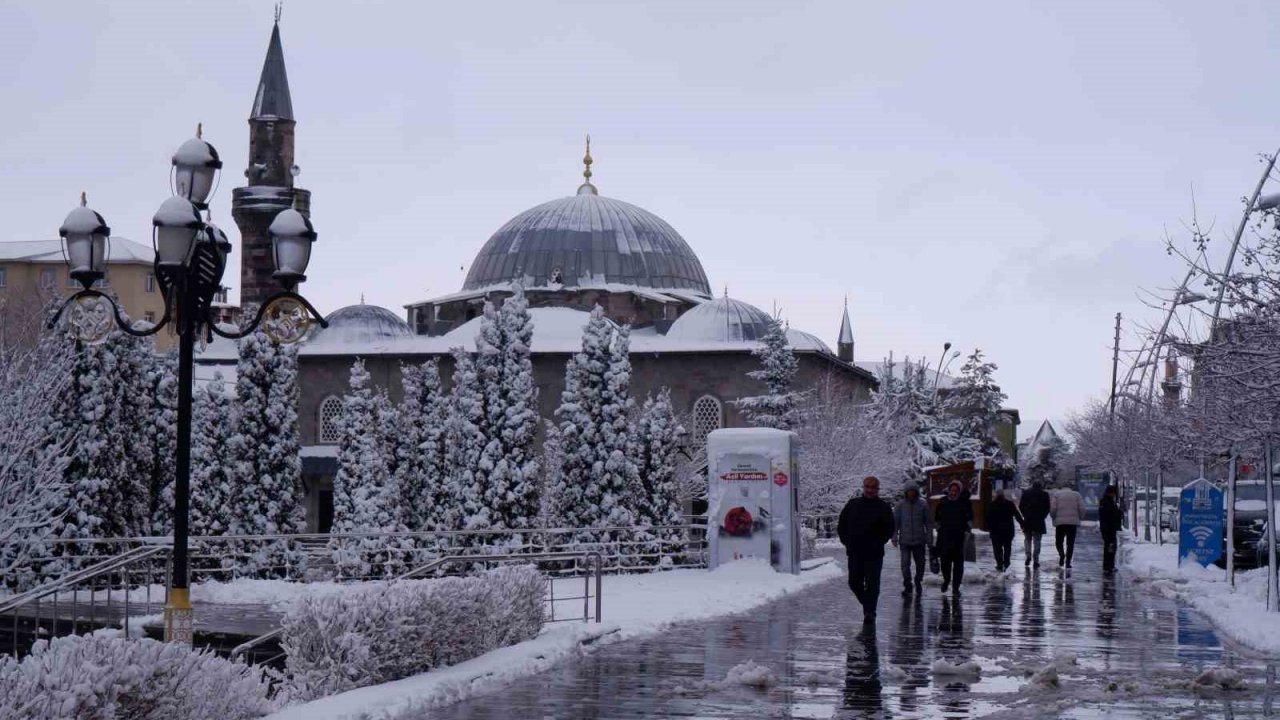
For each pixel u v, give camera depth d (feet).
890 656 58.08
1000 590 97.60
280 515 135.74
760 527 107.14
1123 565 131.13
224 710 40.01
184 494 50.85
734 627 70.18
